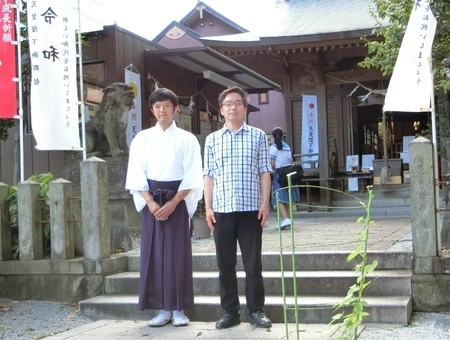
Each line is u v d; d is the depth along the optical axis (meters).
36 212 6.06
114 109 8.31
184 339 4.32
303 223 10.41
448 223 5.42
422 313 4.79
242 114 4.57
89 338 4.48
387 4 8.93
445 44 8.48
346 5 15.47
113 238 6.98
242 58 15.00
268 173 4.57
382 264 5.30
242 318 4.84
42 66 6.66
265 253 5.63
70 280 5.80
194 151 4.84
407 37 5.41
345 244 6.39
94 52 11.84
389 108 5.40
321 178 14.32
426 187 4.87
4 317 5.32
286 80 16.16
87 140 8.38
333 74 14.52
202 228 8.03
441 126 12.35
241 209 4.45
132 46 12.30
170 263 4.75
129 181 4.83
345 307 4.61
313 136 15.15
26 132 11.79
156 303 4.77
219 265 4.57
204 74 13.71
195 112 15.17
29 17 6.71
